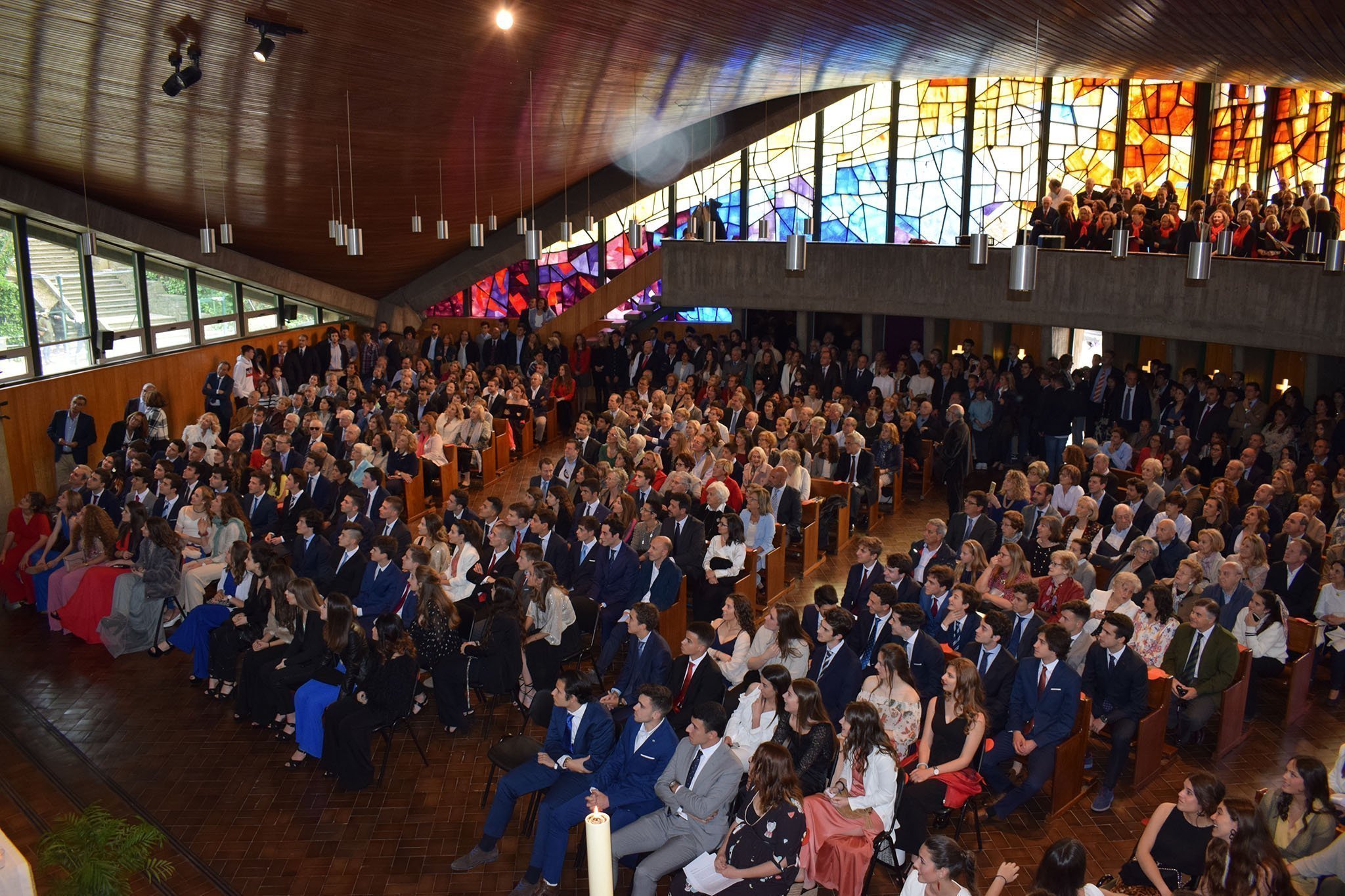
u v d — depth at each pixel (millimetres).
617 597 9734
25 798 7801
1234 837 5258
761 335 22859
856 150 21062
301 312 22391
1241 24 9547
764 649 8148
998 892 5188
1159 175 18734
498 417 17656
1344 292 12812
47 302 15602
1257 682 8508
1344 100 14945
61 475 14617
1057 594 8836
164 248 17172
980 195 20266
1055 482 15258
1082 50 12445
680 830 6297
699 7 9633
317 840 7219
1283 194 14773
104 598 10477
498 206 19031
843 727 6551
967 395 16828
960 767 6762
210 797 7781
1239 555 9398
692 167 21719
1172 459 12195
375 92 11070
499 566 9812
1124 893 5797
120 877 5047
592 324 22891
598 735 6914
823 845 6270
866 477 13555
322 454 12609
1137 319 15414
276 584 8672
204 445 13695
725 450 12844
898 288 18719
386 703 7863
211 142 12477
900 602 8328
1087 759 8000
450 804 7684
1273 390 15766
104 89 10375
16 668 10125
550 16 9391
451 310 24219
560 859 6504
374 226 17688
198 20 8570
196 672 9664
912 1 9508
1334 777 6551
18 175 14391
